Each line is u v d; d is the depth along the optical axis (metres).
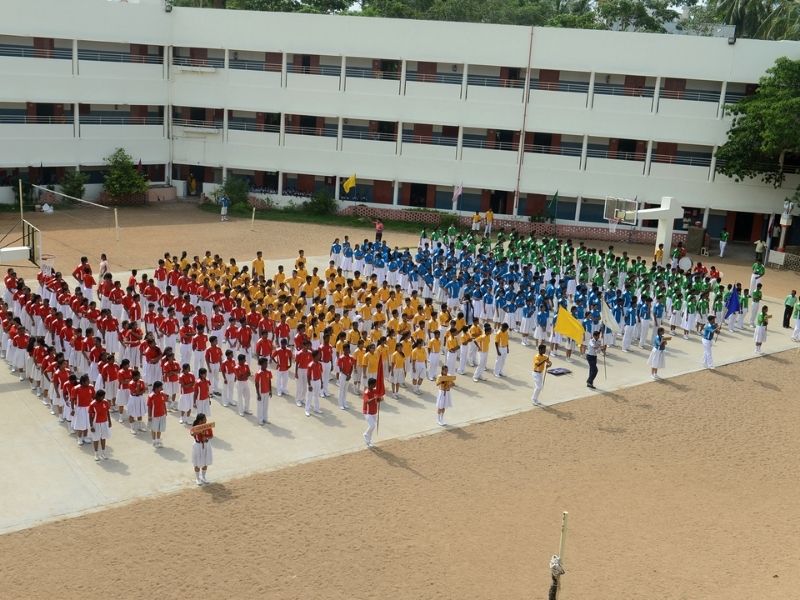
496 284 32.38
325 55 52.94
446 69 53.06
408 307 28.97
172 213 51.62
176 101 54.25
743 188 49.88
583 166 51.28
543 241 40.81
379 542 15.64
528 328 29.61
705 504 17.98
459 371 26.25
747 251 50.69
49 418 20.67
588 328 28.44
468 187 53.47
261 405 20.91
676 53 48.88
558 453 20.25
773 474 19.69
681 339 31.59
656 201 51.03
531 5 79.75
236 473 18.22
